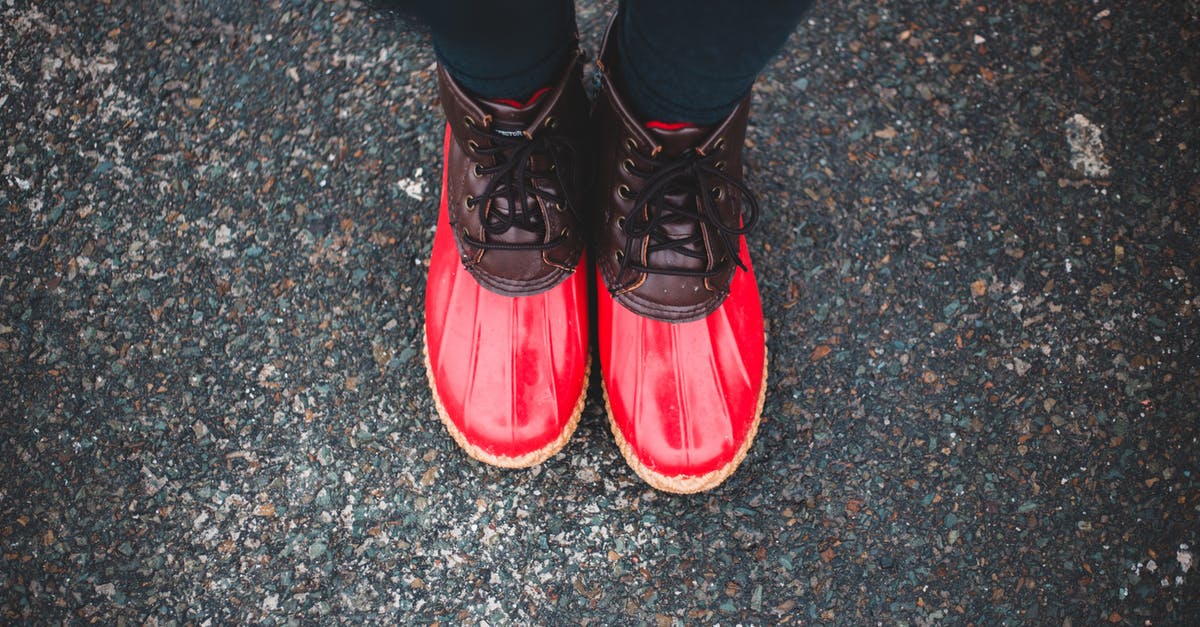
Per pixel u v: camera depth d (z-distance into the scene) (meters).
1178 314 1.26
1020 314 1.26
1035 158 1.33
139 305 1.25
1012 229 1.30
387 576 1.15
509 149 0.94
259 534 1.17
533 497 1.17
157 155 1.32
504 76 0.85
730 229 0.99
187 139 1.32
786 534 1.17
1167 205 1.31
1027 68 1.37
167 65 1.36
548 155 0.96
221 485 1.18
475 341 1.09
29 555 1.16
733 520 1.17
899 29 1.38
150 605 1.15
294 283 1.26
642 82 0.85
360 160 1.31
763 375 1.16
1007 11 1.38
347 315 1.25
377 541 1.16
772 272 1.27
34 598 1.15
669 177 0.93
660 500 1.18
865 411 1.22
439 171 1.31
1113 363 1.24
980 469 1.20
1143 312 1.26
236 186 1.30
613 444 1.19
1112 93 1.36
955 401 1.23
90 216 1.29
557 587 1.15
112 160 1.31
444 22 0.73
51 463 1.19
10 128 1.33
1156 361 1.24
